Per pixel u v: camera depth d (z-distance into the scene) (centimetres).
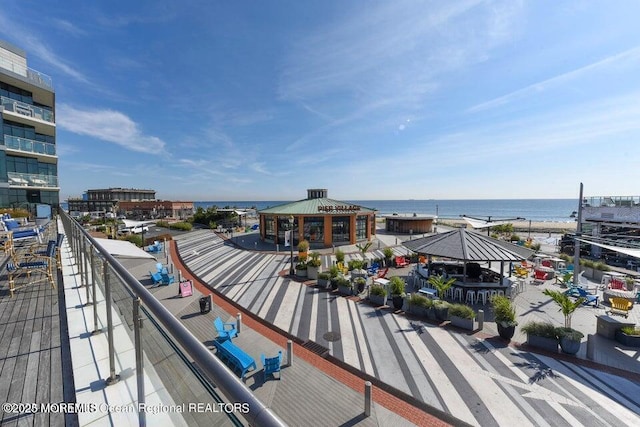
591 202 2495
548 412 638
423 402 667
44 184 2323
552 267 1928
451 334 997
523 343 931
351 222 2895
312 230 2856
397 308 1225
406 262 2038
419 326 1058
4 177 1961
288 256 2366
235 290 1489
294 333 1006
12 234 917
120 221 4016
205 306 1150
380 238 3481
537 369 792
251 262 2142
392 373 776
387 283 1460
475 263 1688
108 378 290
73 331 401
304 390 702
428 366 807
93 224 3794
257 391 694
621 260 2142
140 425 214
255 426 87
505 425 605
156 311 176
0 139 1936
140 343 221
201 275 1791
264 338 954
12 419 252
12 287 559
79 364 320
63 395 283
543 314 1190
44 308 493
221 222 4600
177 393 181
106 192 8031
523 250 1473
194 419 161
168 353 190
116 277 313
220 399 129
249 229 4088
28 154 2134
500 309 986
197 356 132
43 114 2275
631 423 607
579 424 605
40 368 325
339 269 1770
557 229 4847
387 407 655
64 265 765
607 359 843
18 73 2194
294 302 1307
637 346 911
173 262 2169
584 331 1039
